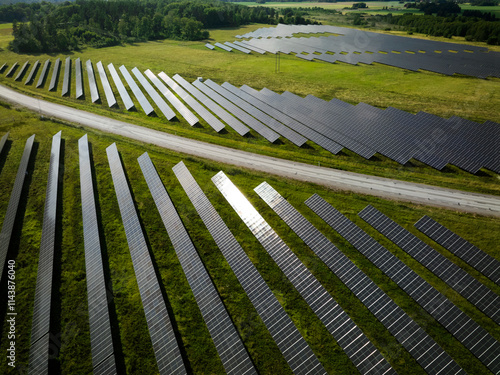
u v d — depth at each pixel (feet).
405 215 145.28
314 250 132.46
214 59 416.05
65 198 176.14
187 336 110.01
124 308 120.06
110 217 161.68
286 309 114.62
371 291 114.01
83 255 142.31
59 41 495.00
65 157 211.82
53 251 140.56
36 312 118.01
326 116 225.76
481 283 111.24
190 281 126.00
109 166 200.03
